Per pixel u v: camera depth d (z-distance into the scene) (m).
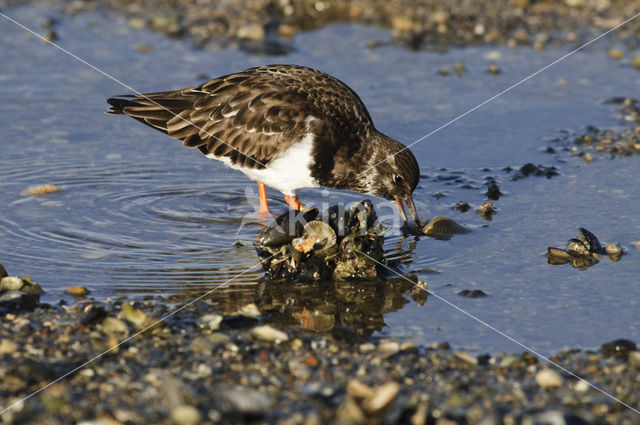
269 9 22.16
